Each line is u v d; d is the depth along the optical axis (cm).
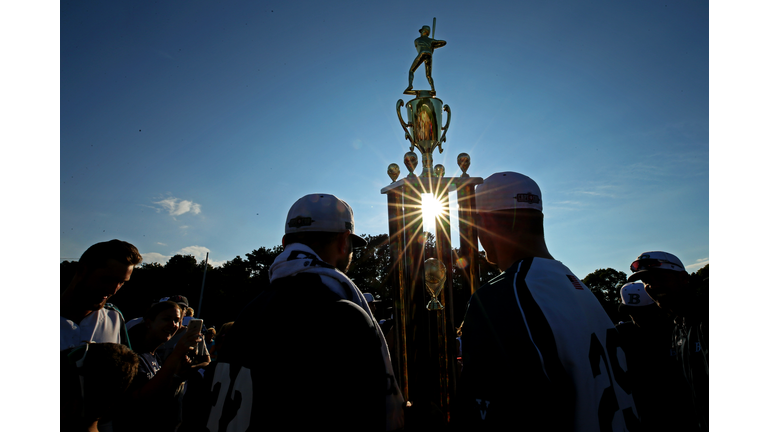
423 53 297
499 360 136
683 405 299
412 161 284
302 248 170
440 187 273
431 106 298
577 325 138
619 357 144
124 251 253
